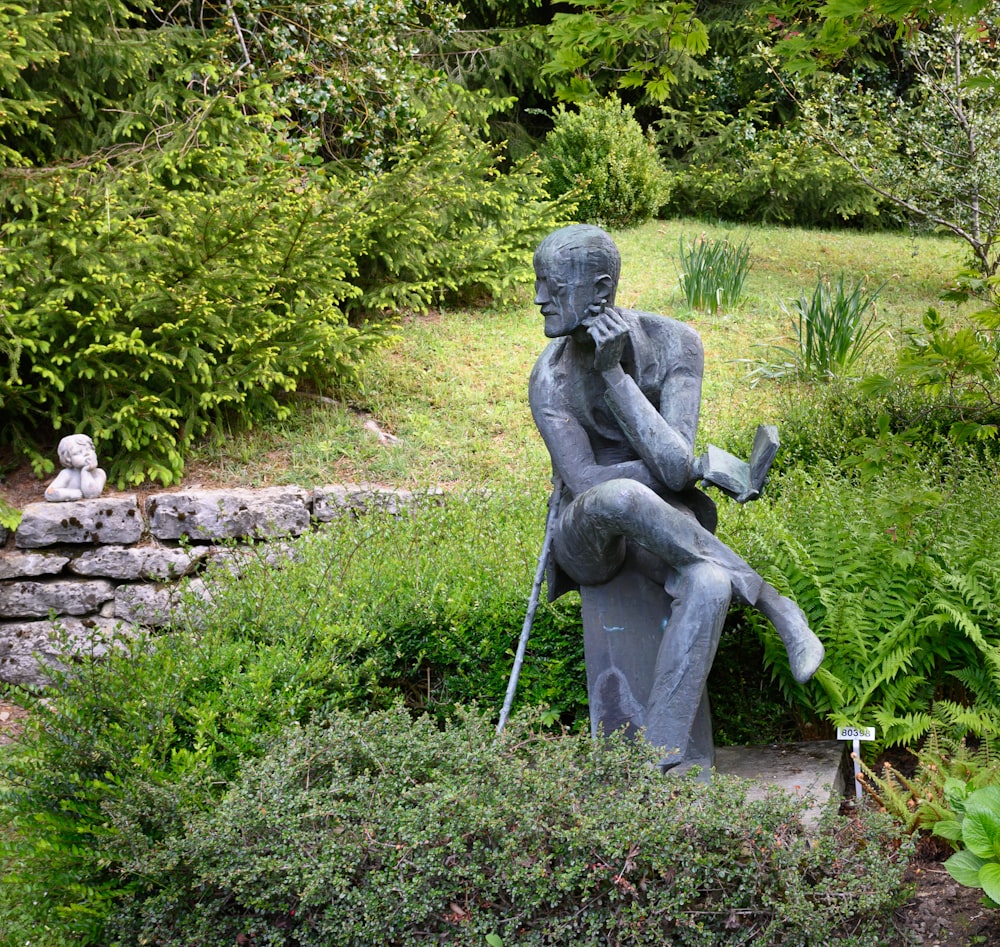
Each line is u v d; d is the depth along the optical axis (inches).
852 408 297.1
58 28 341.7
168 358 308.2
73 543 284.7
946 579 187.0
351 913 139.2
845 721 175.8
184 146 354.9
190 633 202.4
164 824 155.1
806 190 631.8
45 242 301.1
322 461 317.7
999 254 389.4
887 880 133.0
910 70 680.4
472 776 147.6
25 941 160.1
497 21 671.8
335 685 195.6
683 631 150.6
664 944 131.0
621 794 145.0
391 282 408.8
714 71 686.5
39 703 174.2
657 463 156.6
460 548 238.1
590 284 157.1
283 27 436.5
